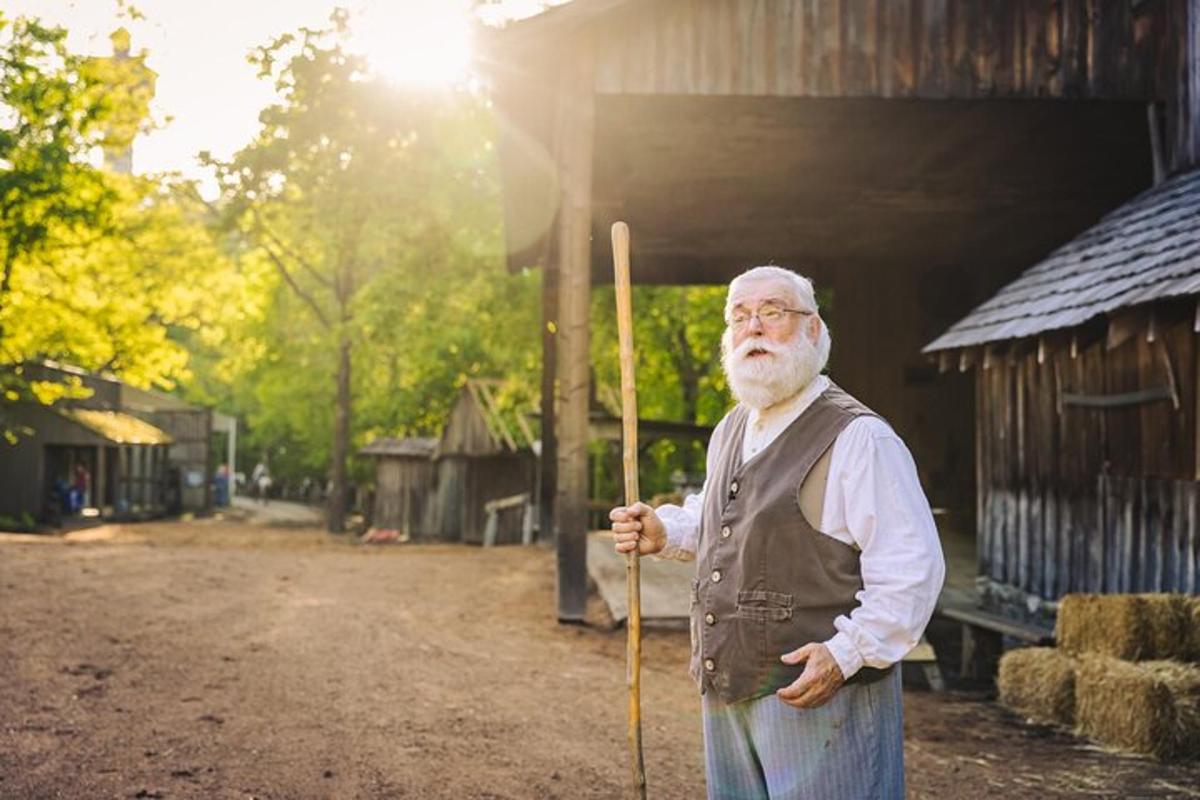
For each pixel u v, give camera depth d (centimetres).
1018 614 911
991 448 965
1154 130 1013
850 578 279
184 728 589
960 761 575
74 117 2336
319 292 3531
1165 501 729
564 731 613
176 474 4325
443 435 3081
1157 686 581
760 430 298
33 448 3098
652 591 1055
